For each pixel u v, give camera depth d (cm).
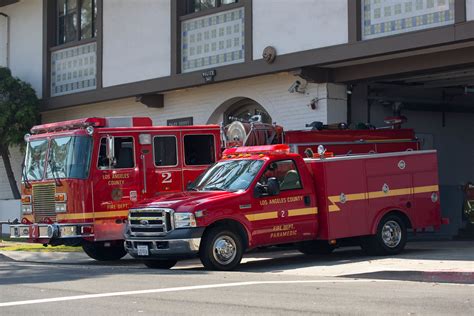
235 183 1371
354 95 1898
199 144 1636
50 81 2550
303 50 1770
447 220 1586
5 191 2788
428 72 1677
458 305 870
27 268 1478
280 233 1370
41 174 1589
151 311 848
